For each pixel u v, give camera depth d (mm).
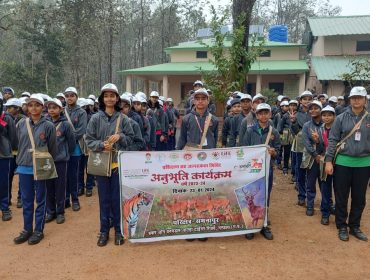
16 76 33500
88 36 30484
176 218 4957
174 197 4930
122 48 52312
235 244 4977
